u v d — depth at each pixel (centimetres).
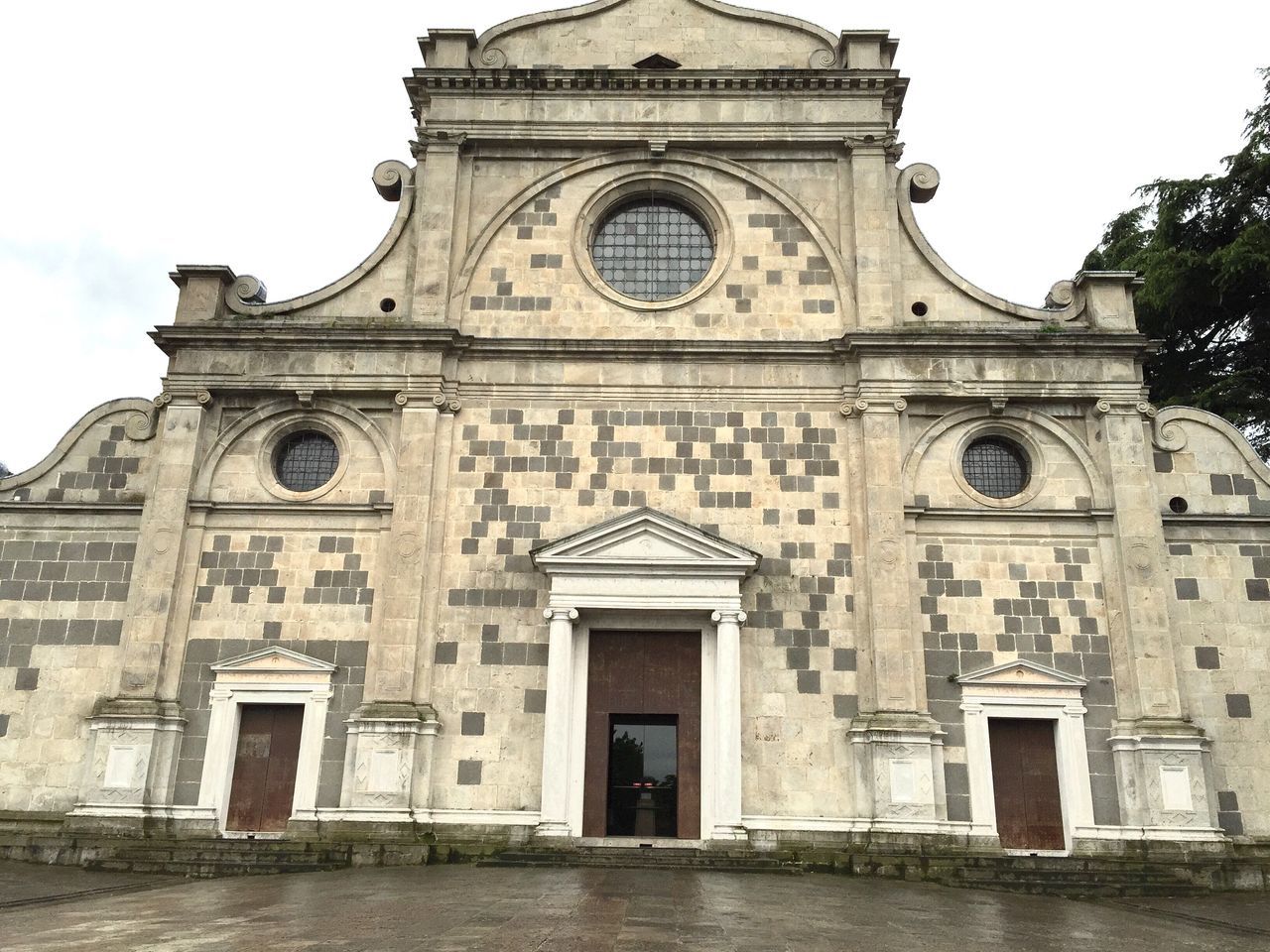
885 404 2611
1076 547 2547
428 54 2969
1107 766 2388
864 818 2341
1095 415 2623
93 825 2325
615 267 2866
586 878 1916
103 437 2708
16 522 2630
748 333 2744
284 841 2291
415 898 1558
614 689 2517
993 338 2623
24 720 2486
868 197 2802
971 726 2408
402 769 2345
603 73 2888
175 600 2517
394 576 2497
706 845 2281
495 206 2861
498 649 2484
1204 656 2488
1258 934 1555
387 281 2798
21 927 1274
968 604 2508
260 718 2483
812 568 2539
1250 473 2627
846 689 2447
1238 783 2398
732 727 2372
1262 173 3609
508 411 2672
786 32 2988
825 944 1212
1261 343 3769
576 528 2584
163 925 1273
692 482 2617
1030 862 2219
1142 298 3703
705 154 2878
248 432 2681
